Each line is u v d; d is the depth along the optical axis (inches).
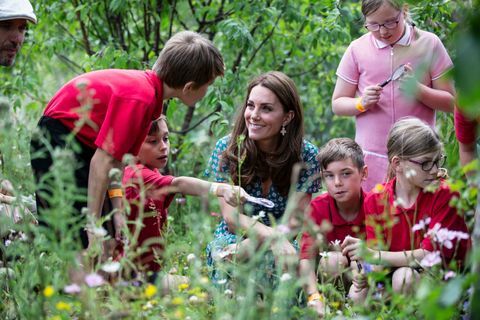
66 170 94.5
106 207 136.6
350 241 125.8
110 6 205.3
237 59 225.9
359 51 166.1
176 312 91.7
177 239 156.8
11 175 97.2
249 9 213.9
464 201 101.6
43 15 219.1
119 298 102.9
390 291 99.3
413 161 131.6
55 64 283.9
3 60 144.7
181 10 236.1
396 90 160.1
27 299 92.9
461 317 93.0
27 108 236.2
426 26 184.4
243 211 146.3
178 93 135.3
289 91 145.2
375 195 136.3
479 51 52.7
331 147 140.3
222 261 115.9
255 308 91.8
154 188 142.5
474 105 52.7
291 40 233.9
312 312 100.6
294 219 133.8
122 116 124.6
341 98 166.4
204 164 214.7
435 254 100.2
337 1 202.2
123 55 202.1
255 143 147.3
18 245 97.8
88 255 97.3
